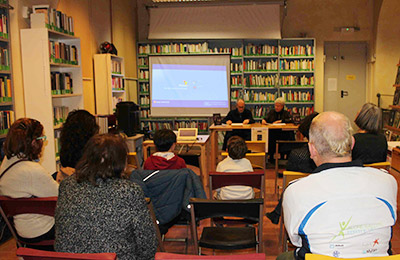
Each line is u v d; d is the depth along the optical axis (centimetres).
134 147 511
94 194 142
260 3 752
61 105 473
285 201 130
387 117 699
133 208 144
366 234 119
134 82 775
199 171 461
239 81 775
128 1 752
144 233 147
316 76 803
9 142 216
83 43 555
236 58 770
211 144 547
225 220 256
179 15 765
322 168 130
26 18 407
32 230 207
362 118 270
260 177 259
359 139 266
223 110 742
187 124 802
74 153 226
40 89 393
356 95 821
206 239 220
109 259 115
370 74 793
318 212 121
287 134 628
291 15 791
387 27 747
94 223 140
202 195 239
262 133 544
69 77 458
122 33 711
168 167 261
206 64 741
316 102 810
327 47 813
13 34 391
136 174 240
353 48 811
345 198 121
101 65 589
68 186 147
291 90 798
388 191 124
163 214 237
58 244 143
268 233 331
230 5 754
